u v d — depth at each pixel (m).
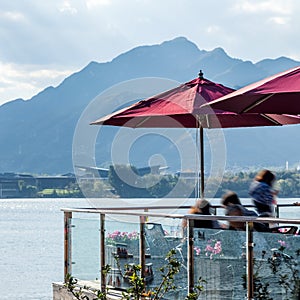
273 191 10.74
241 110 9.85
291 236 8.67
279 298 8.76
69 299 12.09
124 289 10.93
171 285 10.09
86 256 11.85
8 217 73.00
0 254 38.03
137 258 10.71
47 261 34.53
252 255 9.03
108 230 11.31
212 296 9.52
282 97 9.59
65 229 12.38
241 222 9.36
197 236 9.71
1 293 24.62
